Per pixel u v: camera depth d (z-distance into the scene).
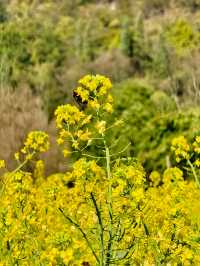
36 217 6.12
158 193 7.64
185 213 5.98
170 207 6.18
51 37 69.19
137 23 82.25
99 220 4.58
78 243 4.65
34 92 37.09
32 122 19.55
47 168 18.12
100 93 5.36
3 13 72.00
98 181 4.62
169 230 5.55
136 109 18.12
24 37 53.56
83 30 86.56
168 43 60.16
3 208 5.77
